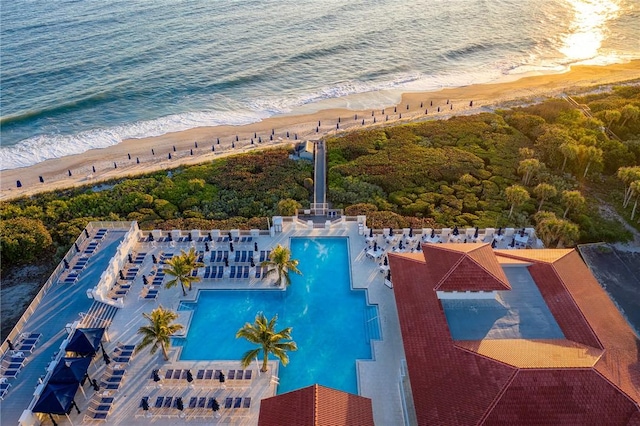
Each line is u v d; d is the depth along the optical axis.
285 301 40.50
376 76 108.69
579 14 155.62
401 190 63.16
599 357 27.95
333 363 35.03
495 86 103.75
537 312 32.59
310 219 56.31
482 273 33.44
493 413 25.25
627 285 46.12
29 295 48.00
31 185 69.25
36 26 129.38
